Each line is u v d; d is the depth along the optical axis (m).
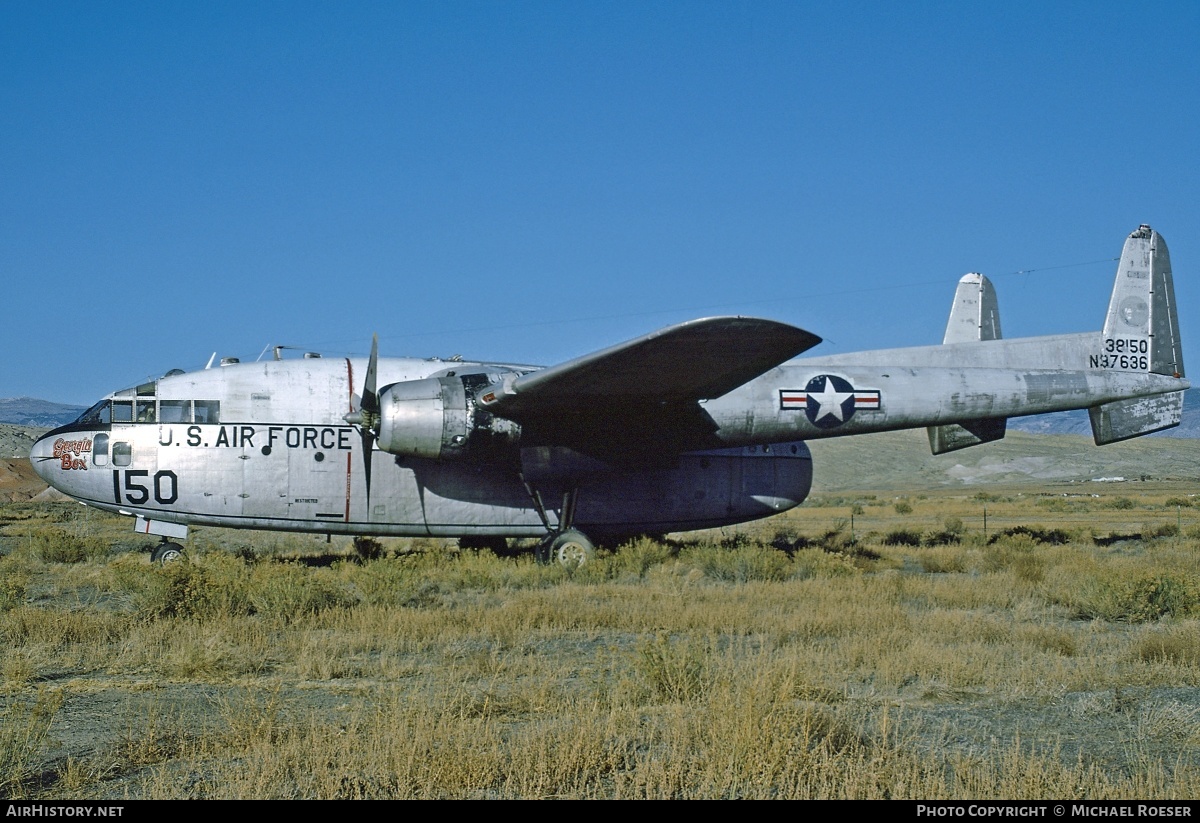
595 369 17.38
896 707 8.69
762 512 23.30
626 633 12.65
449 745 6.82
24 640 11.30
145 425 19.75
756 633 12.65
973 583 17.47
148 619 12.44
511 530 21.33
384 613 13.35
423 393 19.11
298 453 20.06
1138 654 11.06
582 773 6.61
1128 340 24.86
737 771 6.50
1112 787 6.30
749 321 15.27
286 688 9.28
